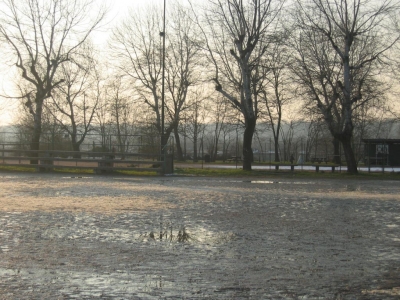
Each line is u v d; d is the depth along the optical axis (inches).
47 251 359.3
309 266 323.9
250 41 1379.2
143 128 1904.5
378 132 2763.3
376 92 1494.8
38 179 1075.3
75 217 515.8
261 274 302.5
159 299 252.1
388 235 436.5
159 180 1111.0
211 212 571.2
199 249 371.9
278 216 546.0
